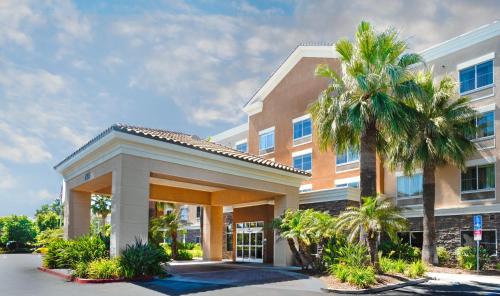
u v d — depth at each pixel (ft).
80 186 75.46
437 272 74.59
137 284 51.03
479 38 87.92
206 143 85.71
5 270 71.97
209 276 61.26
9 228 189.78
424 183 84.58
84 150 67.41
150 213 110.11
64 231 80.79
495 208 80.64
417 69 97.76
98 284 50.75
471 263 77.46
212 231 102.94
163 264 62.18
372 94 62.13
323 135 67.05
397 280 56.29
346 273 53.57
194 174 66.23
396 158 85.25
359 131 61.77
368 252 59.36
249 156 82.53
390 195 99.76
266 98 134.82
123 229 56.65
